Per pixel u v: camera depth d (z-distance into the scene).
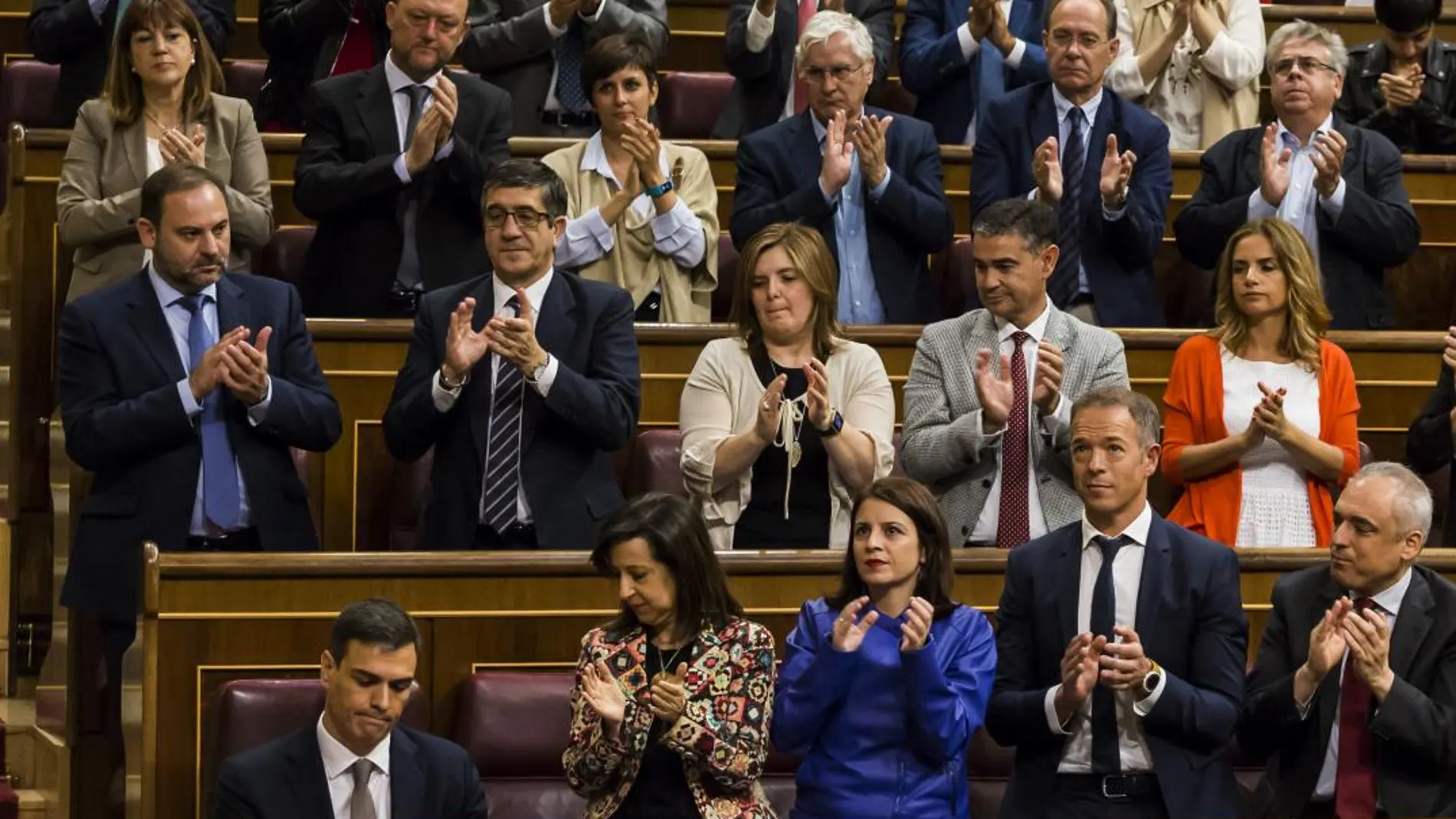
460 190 19.47
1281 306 17.62
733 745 13.21
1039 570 14.68
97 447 15.71
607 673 13.23
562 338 16.48
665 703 12.95
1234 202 20.69
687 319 20.03
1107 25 20.77
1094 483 14.43
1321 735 14.55
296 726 14.75
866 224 20.16
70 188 19.12
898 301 20.09
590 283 16.78
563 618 16.09
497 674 15.53
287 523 16.22
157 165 19.22
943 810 13.85
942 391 17.08
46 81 24.08
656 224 19.81
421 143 19.09
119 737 17.44
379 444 18.89
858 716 13.86
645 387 19.38
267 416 15.91
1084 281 20.36
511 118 20.11
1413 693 14.09
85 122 19.33
